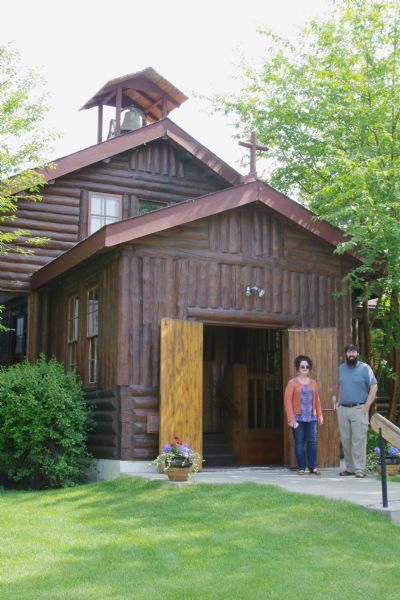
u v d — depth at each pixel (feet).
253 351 49.37
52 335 48.55
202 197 37.24
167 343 35.99
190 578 18.65
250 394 49.47
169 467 30.86
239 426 45.11
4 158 47.37
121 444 35.32
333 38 53.57
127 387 35.83
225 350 48.98
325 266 42.09
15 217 47.21
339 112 51.88
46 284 46.98
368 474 35.63
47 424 36.50
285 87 57.72
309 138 56.03
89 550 21.49
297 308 40.78
